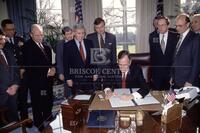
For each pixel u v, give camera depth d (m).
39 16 4.00
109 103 1.60
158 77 2.18
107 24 4.29
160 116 1.37
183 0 3.85
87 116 1.41
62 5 4.23
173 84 2.09
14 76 2.31
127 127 1.27
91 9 4.18
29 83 2.47
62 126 1.34
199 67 1.94
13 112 2.29
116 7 4.25
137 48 4.22
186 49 1.98
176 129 1.23
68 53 2.19
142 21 4.09
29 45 2.42
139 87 1.91
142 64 2.27
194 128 1.25
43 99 2.48
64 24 4.17
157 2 3.93
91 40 2.29
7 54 2.29
